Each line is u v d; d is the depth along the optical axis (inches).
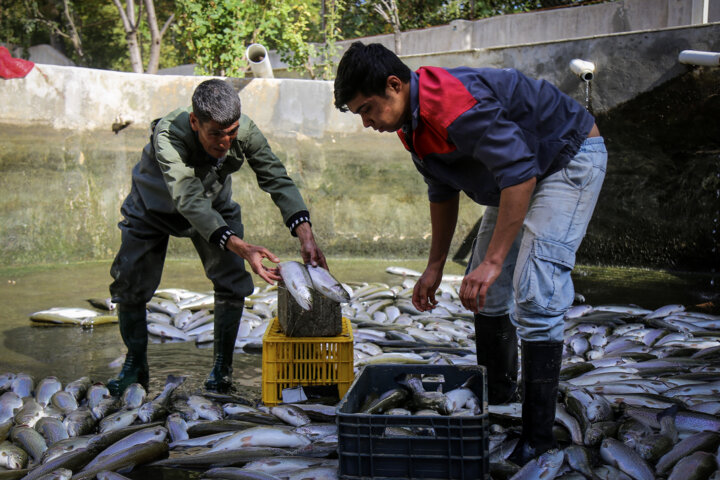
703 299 224.7
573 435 106.5
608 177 278.8
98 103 292.0
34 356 168.1
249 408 124.0
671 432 103.3
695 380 134.7
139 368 139.3
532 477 91.2
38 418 121.4
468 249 310.3
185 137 119.1
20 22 786.2
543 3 502.6
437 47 435.5
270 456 104.6
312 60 416.8
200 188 119.2
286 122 305.0
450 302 219.1
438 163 99.0
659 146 260.4
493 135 87.0
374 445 90.5
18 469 104.1
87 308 219.5
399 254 312.5
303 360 126.0
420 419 89.1
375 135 305.0
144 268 132.5
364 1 548.7
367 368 112.5
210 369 159.0
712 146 248.8
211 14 366.6
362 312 208.5
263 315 205.8
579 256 296.0
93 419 122.0
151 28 516.1
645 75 253.6
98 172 296.0
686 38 243.3
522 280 94.2
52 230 288.5
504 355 118.2
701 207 260.2
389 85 89.6
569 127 94.3
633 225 278.4
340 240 312.7
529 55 279.3
